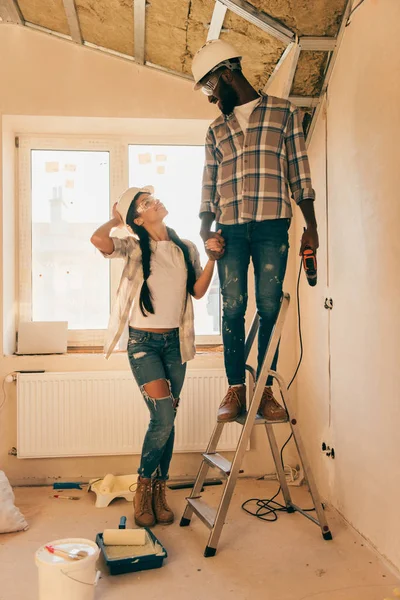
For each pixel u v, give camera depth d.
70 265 3.81
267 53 3.14
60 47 3.56
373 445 2.51
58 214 3.81
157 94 3.60
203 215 2.68
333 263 2.98
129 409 3.51
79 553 2.00
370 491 2.55
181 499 3.29
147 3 2.89
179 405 3.54
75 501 3.26
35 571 2.39
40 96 3.54
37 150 3.81
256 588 2.23
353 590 2.19
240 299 2.58
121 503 3.22
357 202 2.64
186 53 3.32
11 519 2.79
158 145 3.88
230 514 3.02
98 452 3.50
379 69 2.38
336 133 2.91
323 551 2.55
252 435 3.64
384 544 2.41
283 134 2.52
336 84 2.91
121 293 2.93
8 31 3.54
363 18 2.54
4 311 3.55
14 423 3.55
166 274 2.87
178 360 2.96
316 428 3.30
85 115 3.56
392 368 2.31
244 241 2.55
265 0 2.64
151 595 2.19
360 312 2.63
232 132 2.53
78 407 3.49
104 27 3.26
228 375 2.67
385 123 2.33
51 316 3.80
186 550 2.59
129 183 3.85
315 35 2.83
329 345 3.06
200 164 3.89
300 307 3.60
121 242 2.92
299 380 3.64
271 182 2.48
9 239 3.65
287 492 3.03
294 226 3.67
